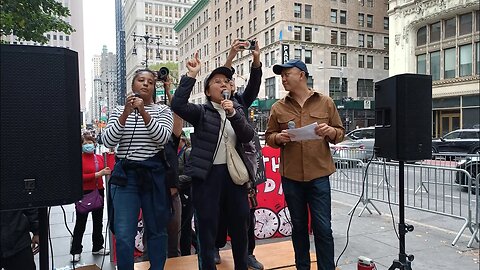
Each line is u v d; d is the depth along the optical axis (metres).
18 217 2.56
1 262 2.55
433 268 4.41
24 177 2.23
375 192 8.76
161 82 3.73
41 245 2.54
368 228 6.20
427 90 3.75
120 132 3.08
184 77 3.04
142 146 3.16
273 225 5.72
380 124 4.05
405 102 3.64
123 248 3.01
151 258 3.21
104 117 32.81
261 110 40.34
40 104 2.27
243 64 46.38
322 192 3.36
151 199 3.19
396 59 32.16
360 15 43.97
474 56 26.75
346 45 43.09
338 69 42.00
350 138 18.25
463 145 15.88
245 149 3.15
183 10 103.12
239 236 3.12
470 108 27.17
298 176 3.38
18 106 2.23
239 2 48.25
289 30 39.78
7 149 2.20
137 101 3.02
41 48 2.28
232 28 50.44
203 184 3.03
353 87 43.56
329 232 3.36
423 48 30.33
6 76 2.20
